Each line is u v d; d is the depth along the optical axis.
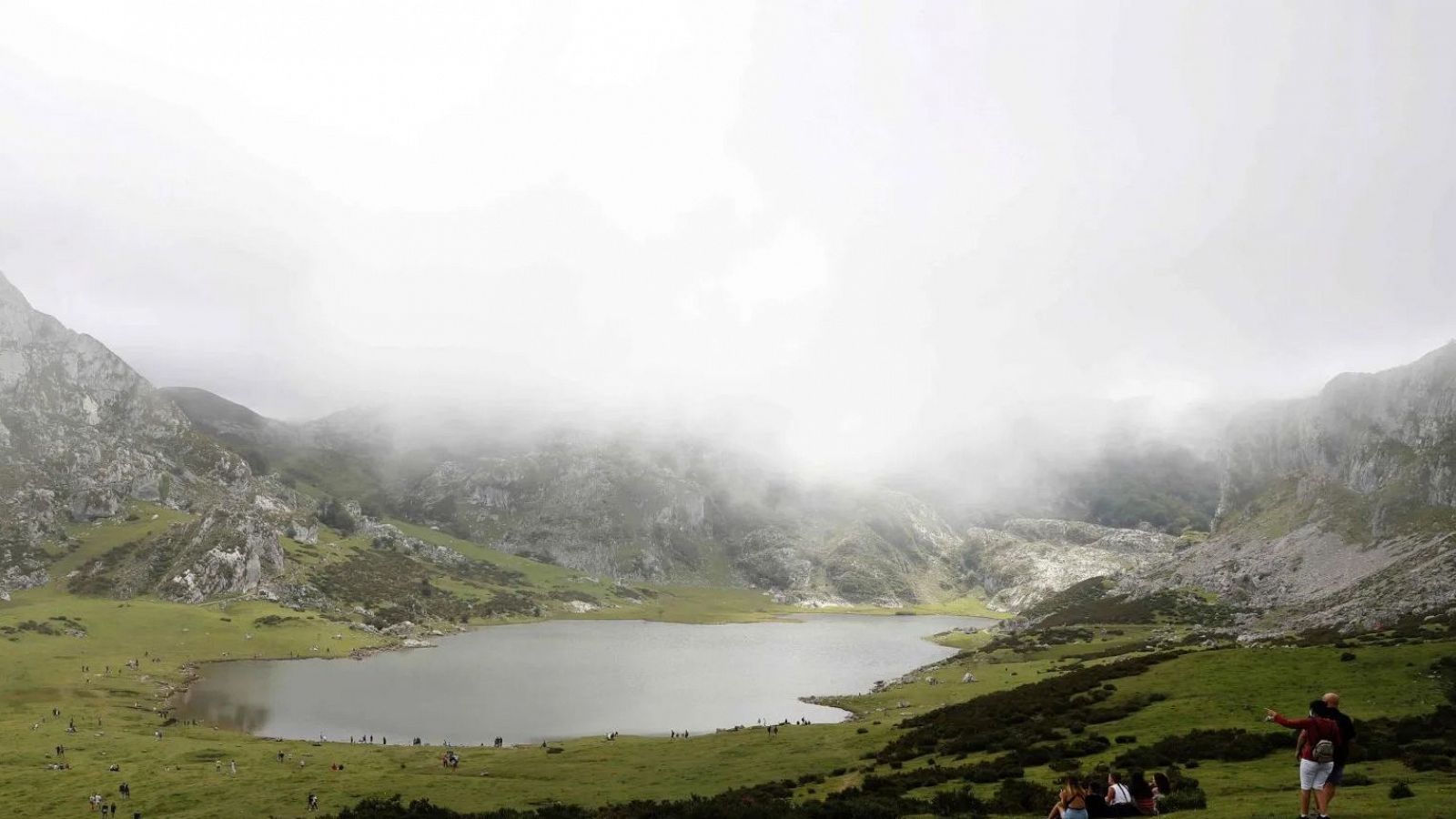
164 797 86.69
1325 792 26.59
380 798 81.19
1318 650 81.50
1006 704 89.56
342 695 171.88
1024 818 44.06
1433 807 30.69
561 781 87.50
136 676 175.25
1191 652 97.81
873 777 64.06
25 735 121.38
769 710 154.75
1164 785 38.66
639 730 138.38
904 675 192.00
